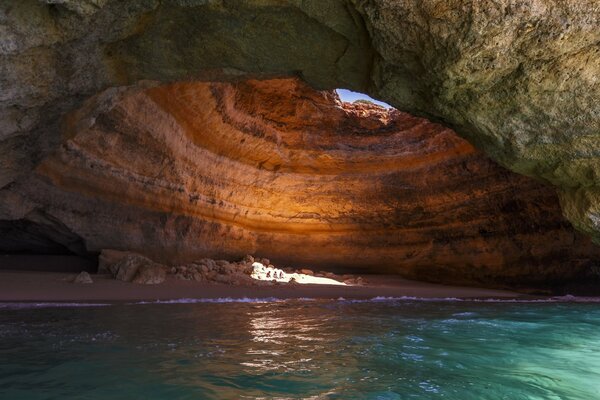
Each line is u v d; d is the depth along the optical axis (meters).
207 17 7.50
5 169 9.51
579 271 14.59
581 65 6.64
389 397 3.91
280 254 18.61
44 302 8.95
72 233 12.99
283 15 7.40
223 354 5.14
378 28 6.82
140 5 7.15
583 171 7.85
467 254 17.16
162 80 8.93
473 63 6.70
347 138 18.38
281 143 17.66
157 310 8.39
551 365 5.10
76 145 11.70
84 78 8.22
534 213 15.31
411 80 7.78
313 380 4.30
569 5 6.04
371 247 19.25
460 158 16.56
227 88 14.95
